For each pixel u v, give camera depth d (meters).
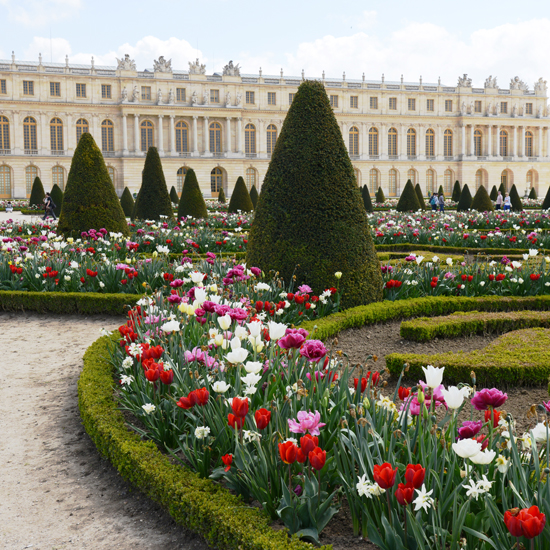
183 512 4.35
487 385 7.40
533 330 9.30
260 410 3.99
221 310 5.91
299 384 4.54
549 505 3.14
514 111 102.06
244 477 4.33
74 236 19.62
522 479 3.41
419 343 9.45
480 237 20.91
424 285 12.27
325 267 10.68
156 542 4.35
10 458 5.82
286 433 4.36
